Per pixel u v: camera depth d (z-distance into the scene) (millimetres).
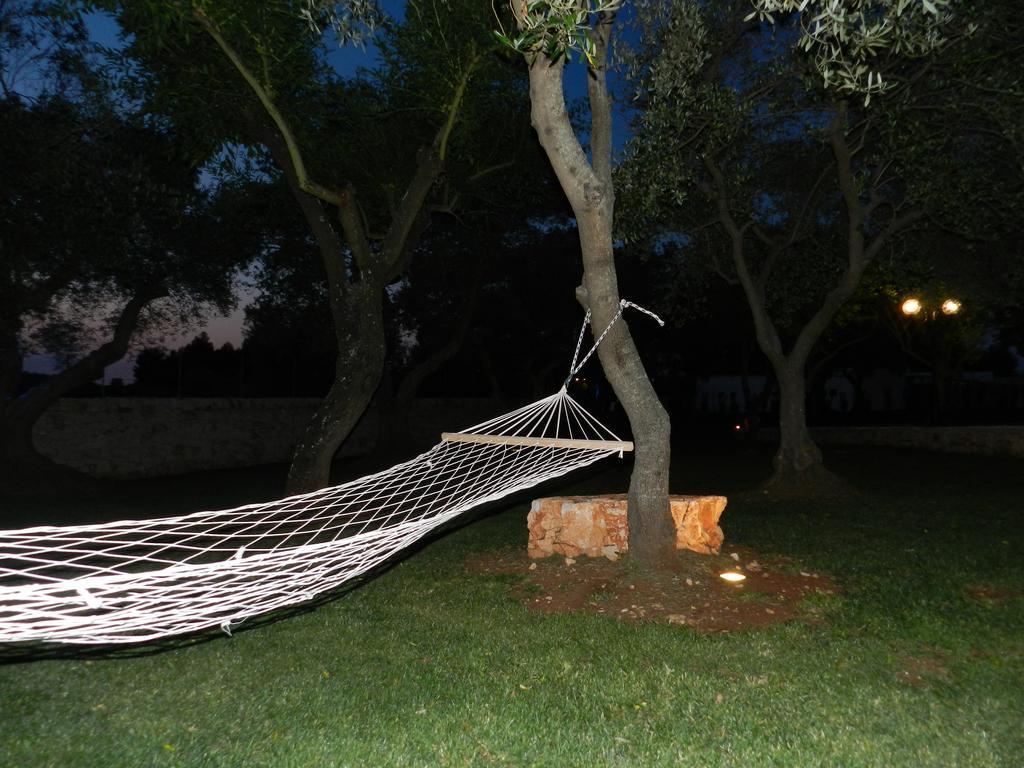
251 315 18297
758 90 10688
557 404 6957
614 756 3686
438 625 5703
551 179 13312
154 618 3695
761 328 12609
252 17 7980
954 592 6492
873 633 5469
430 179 9945
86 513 11414
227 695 4434
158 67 9445
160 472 17156
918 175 10383
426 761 3650
